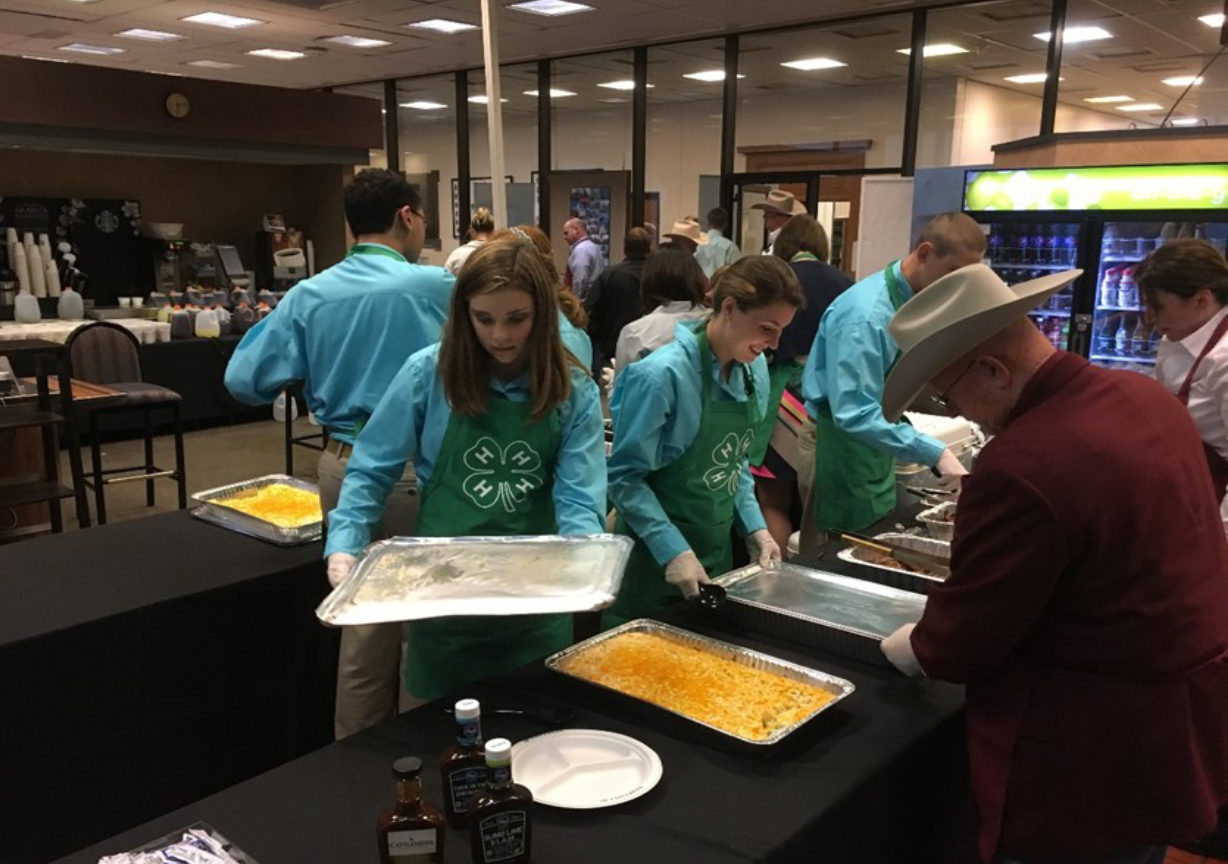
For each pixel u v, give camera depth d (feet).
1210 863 7.17
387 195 7.51
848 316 7.72
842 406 7.59
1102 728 3.80
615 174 29.78
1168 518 3.73
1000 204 15.20
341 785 3.92
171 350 20.59
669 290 11.27
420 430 5.40
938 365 4.03
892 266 7.85
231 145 19.70
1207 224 13.93
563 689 4.81
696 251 22.70
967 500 3.96
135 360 16.70
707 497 6.53
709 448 6.38
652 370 5.99
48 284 20.90
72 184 21.42
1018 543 3.72
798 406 9.84
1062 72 22.31
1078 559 3.70
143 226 22.33
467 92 33.68
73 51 29.94
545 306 5.02
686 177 29.73
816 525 8.68
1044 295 3.88
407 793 3.32
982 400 4.12
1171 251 8.02
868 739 4.38
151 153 18.52
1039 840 3.94
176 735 6.73
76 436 13.01
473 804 3.29
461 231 35.35
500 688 4.81
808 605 5.72
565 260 31.45
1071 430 3.72
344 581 4.64
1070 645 3.84
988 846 4.02
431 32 26.04
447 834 3.62
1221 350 7.78
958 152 24.85
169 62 31.83
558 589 4.53
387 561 4.90
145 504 16.17
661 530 6.03
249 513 7.93
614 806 3.76
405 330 7.30
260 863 3.40
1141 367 14.52
